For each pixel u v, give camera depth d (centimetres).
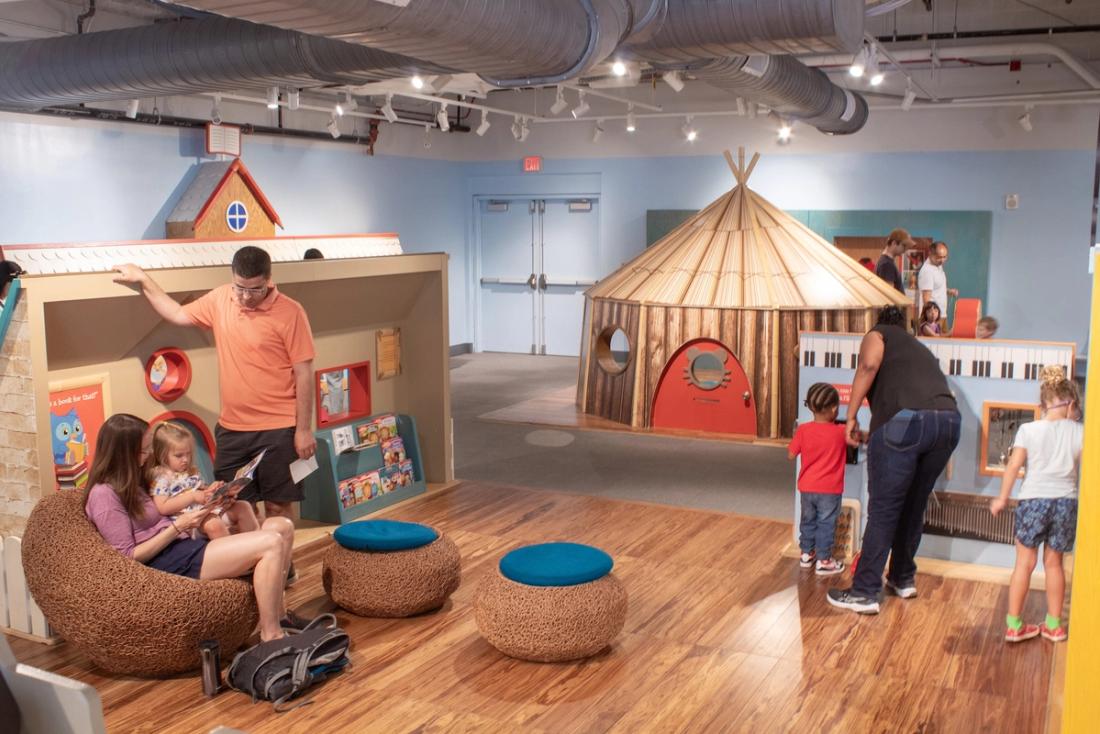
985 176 1161
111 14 892
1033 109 1126
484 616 407
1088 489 224
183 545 392
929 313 944
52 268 489
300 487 479
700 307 880
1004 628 438
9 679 243
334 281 595
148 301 479
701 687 383
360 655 413
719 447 825
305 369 462
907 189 1200
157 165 958
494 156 1445
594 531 586
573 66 502
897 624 443
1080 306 1141
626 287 944
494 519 611
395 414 674
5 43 762
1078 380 1070
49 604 377
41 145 845
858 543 527
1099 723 228
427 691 380
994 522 507
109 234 912
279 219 1070
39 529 383
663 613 458
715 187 1302
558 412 984
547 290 1445
